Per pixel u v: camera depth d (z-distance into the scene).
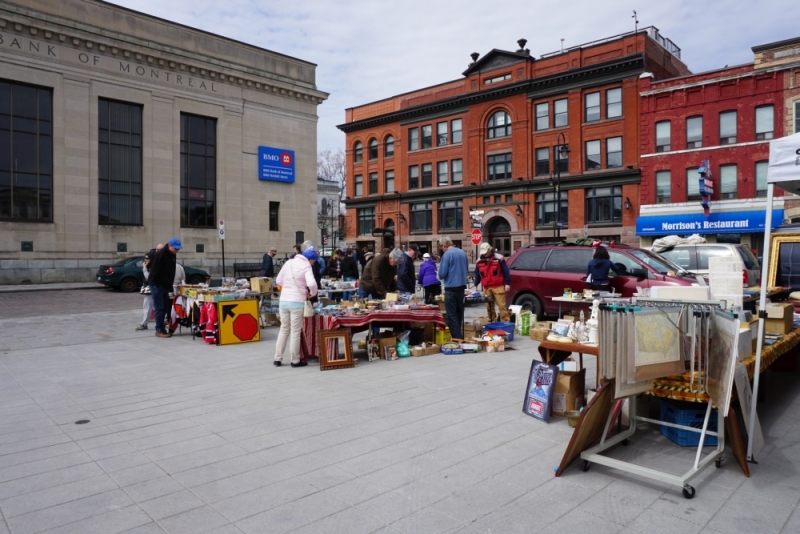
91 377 7.00
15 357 8.36
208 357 8.40
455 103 39.75
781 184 4.77
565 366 5.88
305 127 31.11
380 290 10.20
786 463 4.15
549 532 3.10
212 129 27.69
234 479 3.82
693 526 3.17
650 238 31.39
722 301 4.35
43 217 22.36
